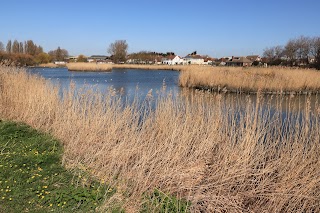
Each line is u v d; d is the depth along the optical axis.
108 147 6.54
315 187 5.11
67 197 4.77
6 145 7.09
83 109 8.60
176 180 5.38
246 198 5.16
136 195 4.99
